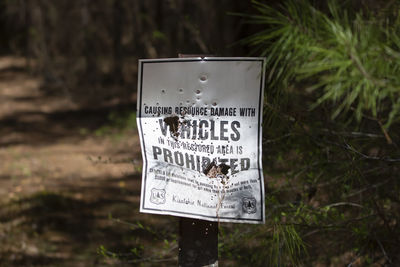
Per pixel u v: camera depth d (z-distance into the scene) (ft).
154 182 6.84
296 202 8.25
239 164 6.44
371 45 4.02
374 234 7.79
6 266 16.34
